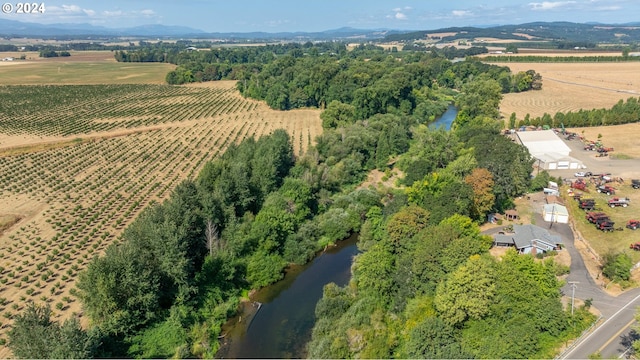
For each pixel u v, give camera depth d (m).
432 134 127.75
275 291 79.19
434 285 65.38
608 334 57.59
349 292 73.12
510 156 107.31
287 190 101.00
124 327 61.12
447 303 59.28
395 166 136.00
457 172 99.50
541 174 111.75
